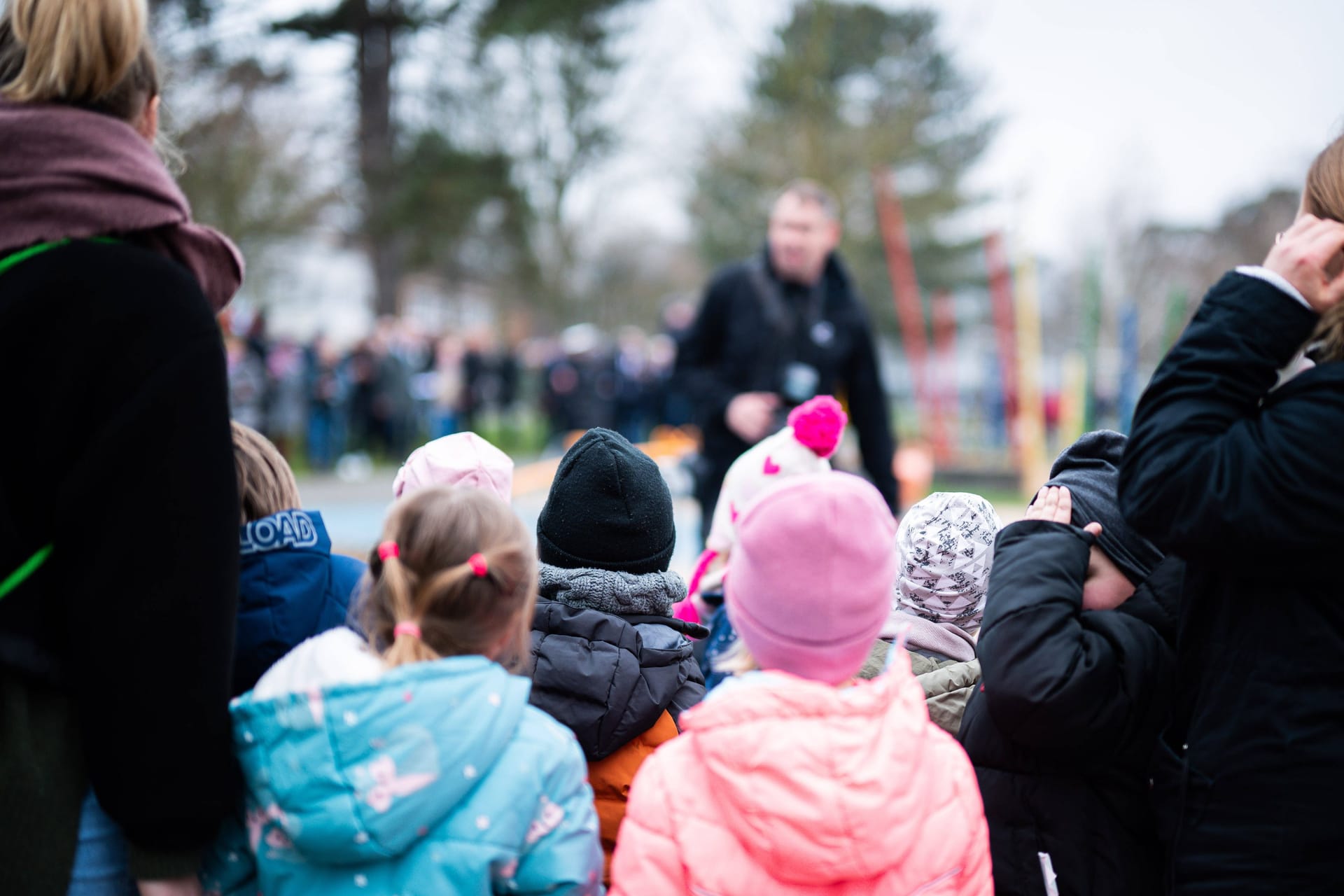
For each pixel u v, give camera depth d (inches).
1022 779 74.1
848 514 66.9
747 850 63.1
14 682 56.9
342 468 642.2
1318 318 62.3
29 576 56.8
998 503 524.1
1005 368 657.0
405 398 684.7
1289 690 61.3
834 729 62.1
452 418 756.6
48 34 58.7
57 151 57.7
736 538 71.4
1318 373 60.6
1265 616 62.5
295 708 59.7
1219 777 63.0
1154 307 1405.0
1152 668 69.9
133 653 55.6
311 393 625.0
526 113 986.7
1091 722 67.9
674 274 1835.6
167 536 56.2
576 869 64.9
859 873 61.1
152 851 57.9
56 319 56.1
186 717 56.4
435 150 884.0
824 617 66.4
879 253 979.9
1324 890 60.2
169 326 57.5
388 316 917.8
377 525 391.5
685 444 448.8
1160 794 68.1
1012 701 68.2
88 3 58.8
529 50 923.4
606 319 1654.8
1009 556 73.2
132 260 57.9
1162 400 64.0
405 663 62.8
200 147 648.4
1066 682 67.2
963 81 880.3
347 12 813.9
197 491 57.2
